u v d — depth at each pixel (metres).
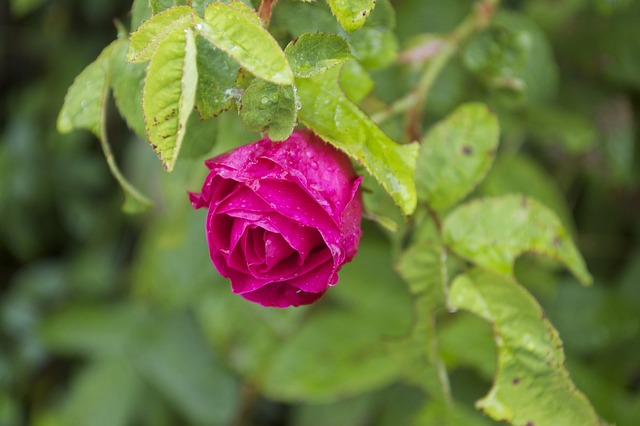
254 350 0.84
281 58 0.56
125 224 1.13
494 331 0.63
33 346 1.15
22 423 1.17
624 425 0.79
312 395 0.81
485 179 0.79
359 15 0.59
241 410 0.97
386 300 0.82
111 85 0.64
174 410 1.05
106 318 1.06
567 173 0.85
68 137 1.12
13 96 1.16
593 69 0.82
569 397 0.62
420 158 0.66
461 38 0.72
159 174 0.85
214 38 0.56
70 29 1.12
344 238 0.58
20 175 1.13
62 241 1.21
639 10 0.80
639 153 0.84
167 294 0.85
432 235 0.68
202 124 0.63
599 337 0.83
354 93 0.63
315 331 0.83
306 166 0.58
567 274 0.86
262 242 0.58
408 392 0.87
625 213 0.86
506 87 0.73
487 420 0.79
